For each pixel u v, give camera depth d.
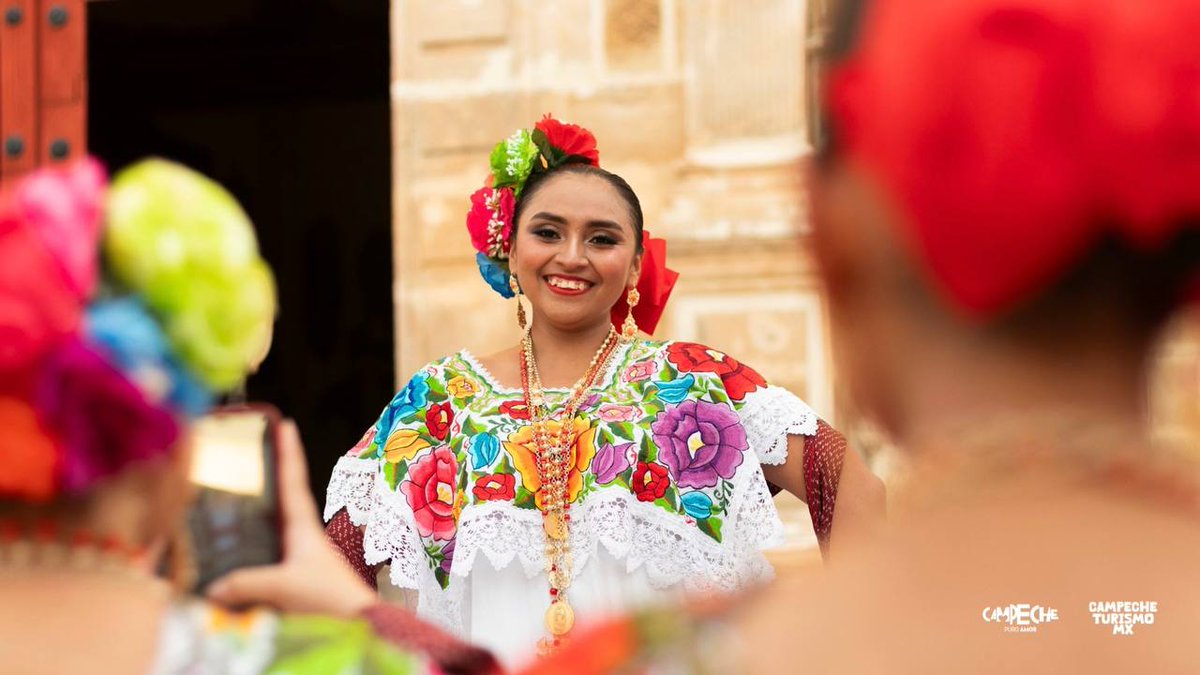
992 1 0.51
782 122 4.49
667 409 2.50
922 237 0.53
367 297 10.03
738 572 2.44
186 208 0.90
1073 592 0.52
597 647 0.61
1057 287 0.52
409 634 1.11
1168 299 0.52
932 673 0.52
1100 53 0.49
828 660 0.54
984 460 0.54
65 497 0.87
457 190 4.68
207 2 8.95
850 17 0.55
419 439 2.54
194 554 1.13
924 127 0.51
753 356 4.42
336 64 9.63
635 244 2.65
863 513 2.52
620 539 2.38
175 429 0.88
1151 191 0.49
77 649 0.86
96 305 0.87
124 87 9.66
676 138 4.55
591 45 4.61
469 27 4.68
